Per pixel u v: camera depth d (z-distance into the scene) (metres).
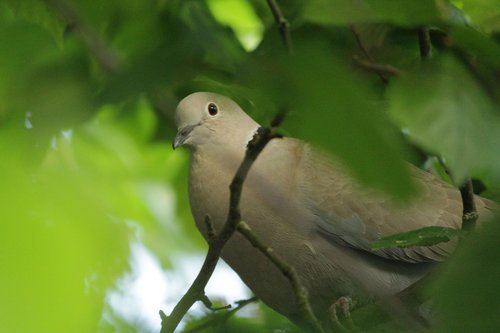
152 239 10.78
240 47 8.40
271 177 9.52
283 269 5.56
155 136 11.51
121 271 2.11
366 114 1.92
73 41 7.45
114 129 11.11
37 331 1.90
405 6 5.20
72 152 3.77
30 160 2.46
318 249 9.48
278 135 3.87
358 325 8.01
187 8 8.62
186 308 6.21
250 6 11.70
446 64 5.02
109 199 2.34
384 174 1.94
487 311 2.32
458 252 2.43
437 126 4.70
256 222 9.10
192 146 9.82
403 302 6.58
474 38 5.56
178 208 11.79
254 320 10.44
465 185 6.98
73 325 1.94
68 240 2.02
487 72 5.85
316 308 9.93
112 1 8.37
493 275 2.33
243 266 9.48
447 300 2.36
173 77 4.41
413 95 4.81
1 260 1.92
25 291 1.92
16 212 1.99
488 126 4.78
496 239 2.35
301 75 1.97
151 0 8.84
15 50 4.71
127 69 4.42
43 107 3.97
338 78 1.95
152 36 8.91
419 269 9.85
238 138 9.80
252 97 2.28
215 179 9.59
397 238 5.01
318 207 9.66
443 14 5.57
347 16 5.24
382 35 9.21
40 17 7.18
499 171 4.60
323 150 1.96
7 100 4.54
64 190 2.14
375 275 9.76
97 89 4.86
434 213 9.95
